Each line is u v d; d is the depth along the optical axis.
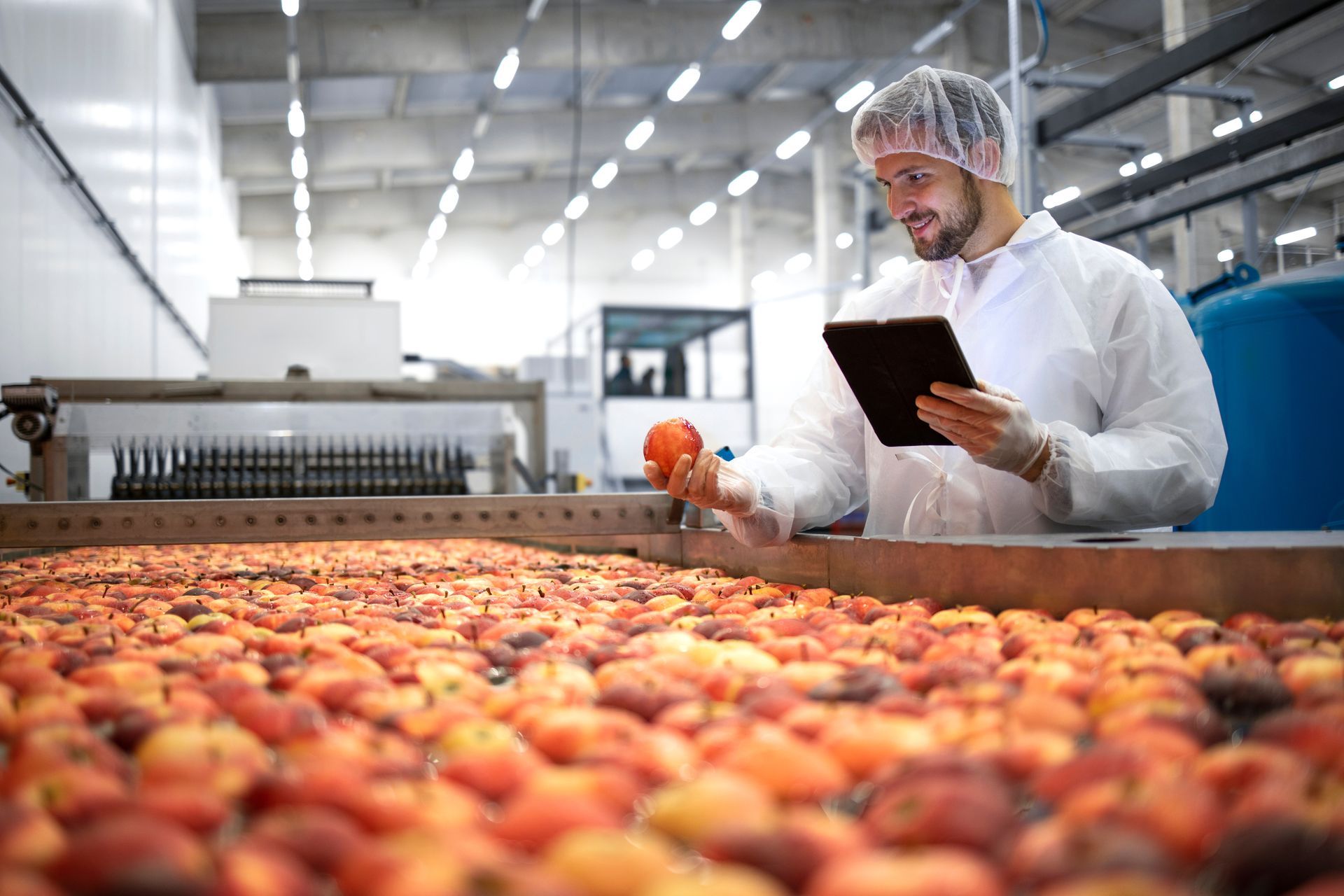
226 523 2.93
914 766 0.88
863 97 14.68
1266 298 4.34
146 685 1.24
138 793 0.85
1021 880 0.68
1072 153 15.80
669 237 27.92
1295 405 4.28
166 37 13.45
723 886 0.62
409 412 5.97
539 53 16.95
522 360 13.70
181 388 5.91
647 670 1.35
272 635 1.71
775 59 17.56
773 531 2.65
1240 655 1.28
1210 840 0.73
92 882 0.62
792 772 0.91
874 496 3.00
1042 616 1.73
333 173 24.28
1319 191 8.60
